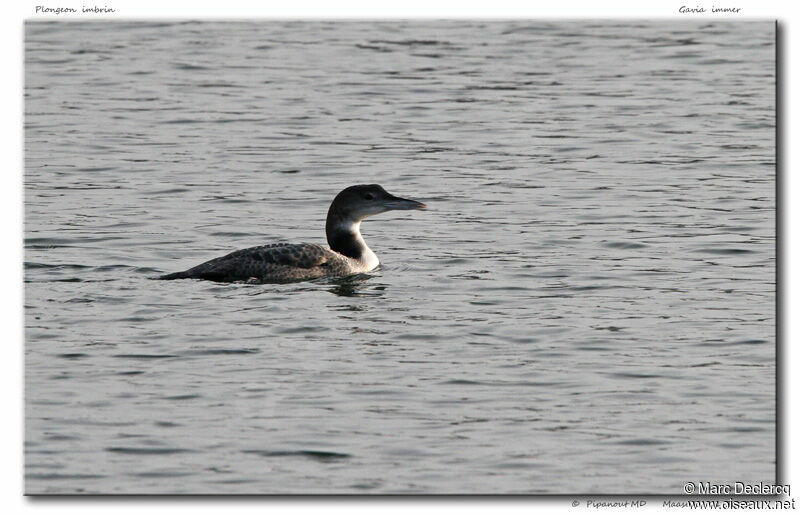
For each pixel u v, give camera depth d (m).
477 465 11.19
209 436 11.72
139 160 24.05
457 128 26.75
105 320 14.88
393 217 20.73
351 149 25.08
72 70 31.42
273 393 12.73
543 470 11.11
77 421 12.02
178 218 20.34
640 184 22.61
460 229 19.91
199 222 20.16
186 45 34.38
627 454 11.42
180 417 12.12
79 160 23.94
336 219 17.86
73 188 22.02
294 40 35.09
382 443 11.60
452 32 36.25
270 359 13.68
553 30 36.56
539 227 19.92
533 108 28.38
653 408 12.41
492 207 21.20
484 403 12.52
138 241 18.91
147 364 13.48
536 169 23.72
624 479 10.98
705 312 15.44
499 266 17.70
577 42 35.03
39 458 11.27
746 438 11.74
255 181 22.81
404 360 13.70
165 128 26.47
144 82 30.41
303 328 14.73
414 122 27.20
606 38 35.50
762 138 25.91
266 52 33.62
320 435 11.76
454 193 22.11
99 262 17.62
